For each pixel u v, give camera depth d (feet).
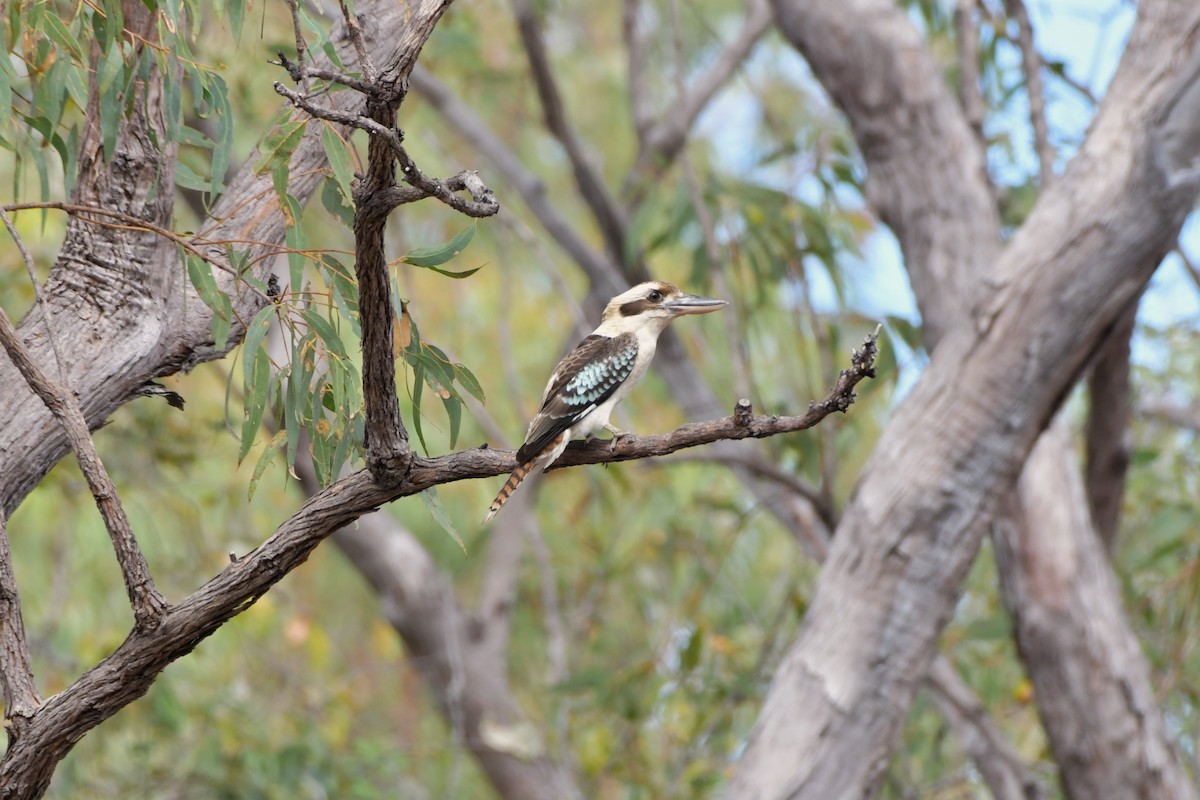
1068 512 34.58
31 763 16.69
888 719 30.71
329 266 19.80
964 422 30.53
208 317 20.99
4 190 43.73
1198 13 30.48
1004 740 39.04
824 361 41.06
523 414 43.52
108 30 19.44
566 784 40.45
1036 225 30.60
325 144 18.85
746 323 43.11
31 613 49.16
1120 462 36.27
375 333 16.17
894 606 30.68
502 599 47.60
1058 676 34.40
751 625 47.09
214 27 39.11
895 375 41.93
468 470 17.80
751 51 53.72
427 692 53.57
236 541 47.24
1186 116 29.40
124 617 50.03
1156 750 34.27
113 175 20.43
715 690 41.45
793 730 30.55
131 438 42.22
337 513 17.44
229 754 42.04
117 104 19.75
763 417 17.95
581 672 41.34
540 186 50.08
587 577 49.65
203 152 34.09
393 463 17.37
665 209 46.14
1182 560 40.45
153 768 42.19
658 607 48.93
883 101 36.58
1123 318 30.78
